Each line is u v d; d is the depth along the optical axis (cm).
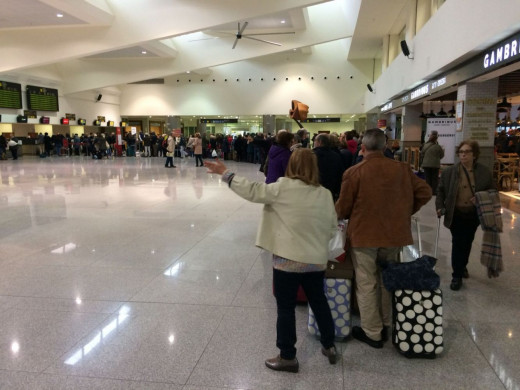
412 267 256
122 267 430
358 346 274
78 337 284
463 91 841
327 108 2527
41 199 860
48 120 2298
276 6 1220
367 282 268
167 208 766
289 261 230
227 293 361
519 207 775
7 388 227
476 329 294
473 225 360
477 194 346
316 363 253
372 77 2459
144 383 232
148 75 2192
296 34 1838
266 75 2575
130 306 334
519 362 253
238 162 2136
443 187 366
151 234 570
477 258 460
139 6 1396
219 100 2656
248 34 1889
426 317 254
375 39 1875
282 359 244
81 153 2611
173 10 1354
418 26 1184
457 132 882
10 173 1402
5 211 730
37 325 301
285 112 2580
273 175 395
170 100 2722
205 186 1086
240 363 252
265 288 372
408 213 264
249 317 314
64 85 2380
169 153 1695
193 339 281
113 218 675
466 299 346
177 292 363
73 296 354
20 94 2130
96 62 2286
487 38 614
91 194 934
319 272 241
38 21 1396
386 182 258
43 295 357
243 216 694
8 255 471
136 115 2792
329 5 1778
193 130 3344
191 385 230
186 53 2078
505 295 354
